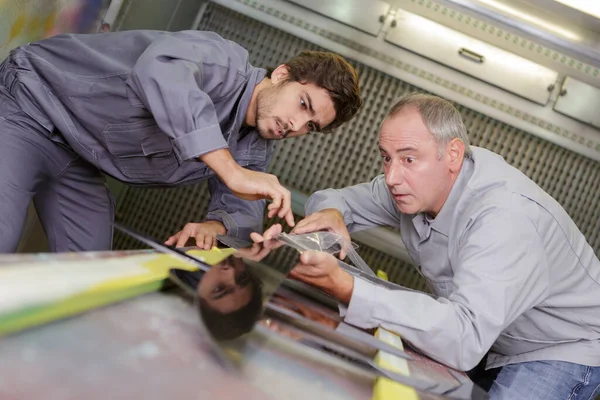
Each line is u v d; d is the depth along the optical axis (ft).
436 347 4.01
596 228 9.37
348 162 9.78
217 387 1.75
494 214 4.75
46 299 1.78
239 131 6.81
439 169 5.27
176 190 10.08
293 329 2.85
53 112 5.99
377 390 2.42
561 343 5.54
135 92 5.26
